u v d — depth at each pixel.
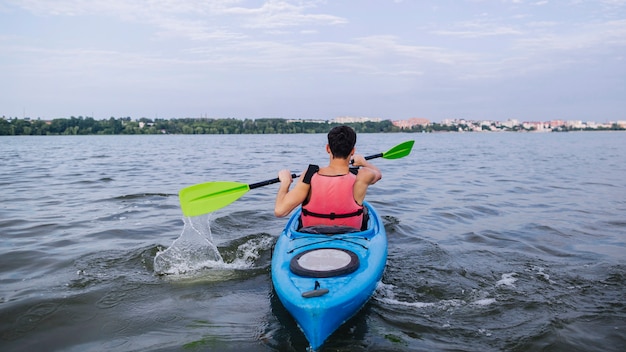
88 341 3.08
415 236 5.75
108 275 4.31
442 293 3.85
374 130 104.69
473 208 7.64
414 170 14.23
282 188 4.05
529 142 41.75
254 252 5.07
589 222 6.54
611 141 43.91
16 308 3.53
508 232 5.95
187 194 4.59
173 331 3.21
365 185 4.16
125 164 16.44
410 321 3.32
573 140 47.72
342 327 3.21
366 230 4.07
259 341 3.06
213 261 4.75
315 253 3.57
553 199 8.58
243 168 14.87
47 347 3.00
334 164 4.06
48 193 9.21
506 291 3.89
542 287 3.98
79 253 4.97
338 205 3.97
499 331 3.18
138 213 7.16
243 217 6.85
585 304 3.63
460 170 14.25
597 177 12.26
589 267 4.51
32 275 4.30
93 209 7.50
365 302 3.41
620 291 3.89
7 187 10.10
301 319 2.96
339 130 3.96
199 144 37.34
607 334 3.14
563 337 3.08
